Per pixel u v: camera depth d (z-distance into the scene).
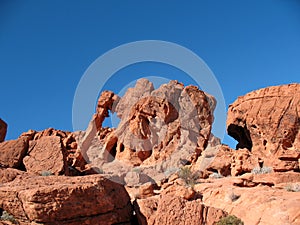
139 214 20.03
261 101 41.50
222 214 19.16
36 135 37.81
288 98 39.88
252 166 32.31
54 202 17.56
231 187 24.97
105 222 19.06
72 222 17.88
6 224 16.89
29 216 17.25
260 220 19.80
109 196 19.92
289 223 18.56
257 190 23.94
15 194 17.88
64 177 20.44
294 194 22.52
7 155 26.36
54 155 26.22
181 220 19.03
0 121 34.72
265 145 39.09
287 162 32.00
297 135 38.00
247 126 41.47
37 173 25.59
